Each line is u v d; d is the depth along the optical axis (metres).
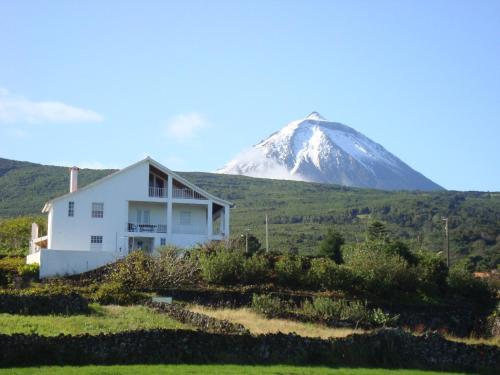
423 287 62.34
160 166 73.69
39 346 29.48
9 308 39.75
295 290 58.97
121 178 72.50
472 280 64.31
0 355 28.72
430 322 55.84
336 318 46.75
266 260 62.22
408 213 172.88
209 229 73.75
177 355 31.38
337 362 33.41
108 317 39.19
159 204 74.69
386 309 56.22
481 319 55.59
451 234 137.50
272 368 30.84
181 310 42.03
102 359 30.22
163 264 58.28
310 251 123.00
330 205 195.50
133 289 53.88
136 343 31.00
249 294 55.69
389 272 60.88
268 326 41.09
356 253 65.06
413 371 33.22
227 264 59.31
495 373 35.44
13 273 59.81
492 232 138.00
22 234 94.94
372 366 33.84
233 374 28.58
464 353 35.81
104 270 61.25
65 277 60.50
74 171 75.31
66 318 37.78
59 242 70.19
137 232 72.06
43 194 183.38
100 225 71.38
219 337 32.38
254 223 167.88
